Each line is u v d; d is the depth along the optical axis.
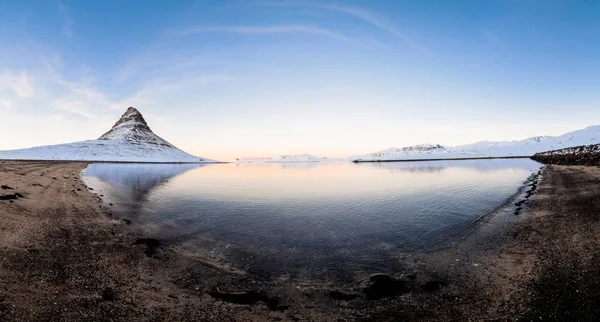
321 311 8.34
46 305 7.40
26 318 6.72
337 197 29.17
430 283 9.82
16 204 16.23
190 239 14.57
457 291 9.13
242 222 18.41
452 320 7.54
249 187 38.66
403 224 17.78
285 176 61.19
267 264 11.66
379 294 9.21
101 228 15.12
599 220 14.30
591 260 9.73
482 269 10.64
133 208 21.72
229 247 13.57
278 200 27.33
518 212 19.25
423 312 8.08
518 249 12.22
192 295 9.06
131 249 12.50
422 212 21.09
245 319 7.88
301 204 25.09
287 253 12.90
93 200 23.08
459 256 12.11
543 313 7.25
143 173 62.44
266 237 15.20
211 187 38.34
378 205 24.33
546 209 18.78
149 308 8.05
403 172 69.56
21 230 12.53
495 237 14.28
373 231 16.34
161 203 24.78
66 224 14.79
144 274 10.23
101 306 7.78
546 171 49.44
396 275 10.55
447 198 27.05
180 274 10.52
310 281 10.19
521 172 55.00
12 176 28.30
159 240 14.16
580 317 6.88
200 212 21.31
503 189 31.88
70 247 11.75
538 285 8.68
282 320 7.89
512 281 9.31
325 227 17.28
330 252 13.02
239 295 9.17
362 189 35.78
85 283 8.95
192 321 7.61
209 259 12.05
